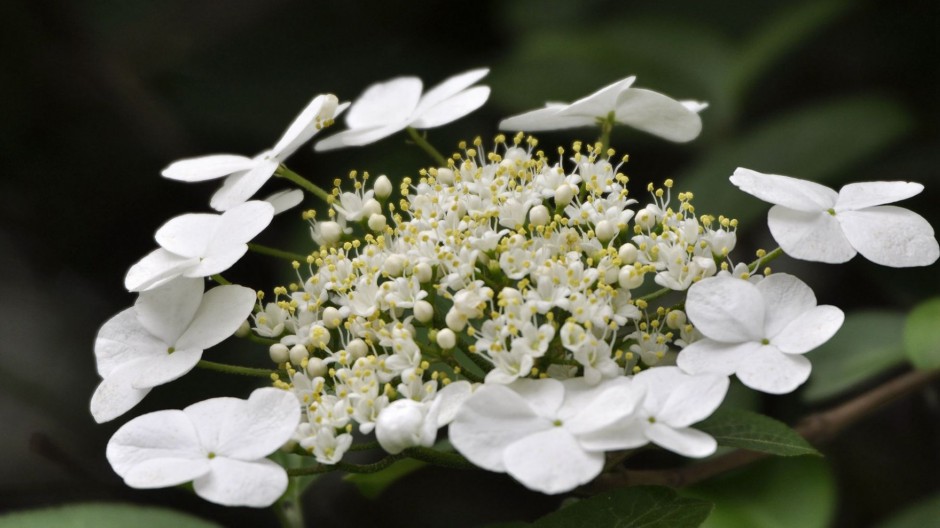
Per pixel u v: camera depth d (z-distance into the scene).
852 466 0.73
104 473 0.79
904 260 0.60
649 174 0.80
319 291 0.62
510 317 0.60
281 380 0.62
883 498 0.72
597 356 0.59
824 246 0.60
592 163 0.63
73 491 0.76
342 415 0.59
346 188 0.77
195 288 0.61
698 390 0.58
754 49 0.75
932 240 0.60
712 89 0.76
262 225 0.61
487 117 0.80
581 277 0.60
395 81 0.68
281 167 0.64
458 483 0.77
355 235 0.67
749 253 0.76
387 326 0.61
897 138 0.73
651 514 0.60
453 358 0.60
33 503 0.77
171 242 0.62
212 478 0.58
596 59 0.77
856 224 0.60
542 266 0.60
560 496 0.75
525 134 0.78
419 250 0.61
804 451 0.61
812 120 0.74
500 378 0.59
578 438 0.57
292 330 0.62
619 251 0.61
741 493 0.65
